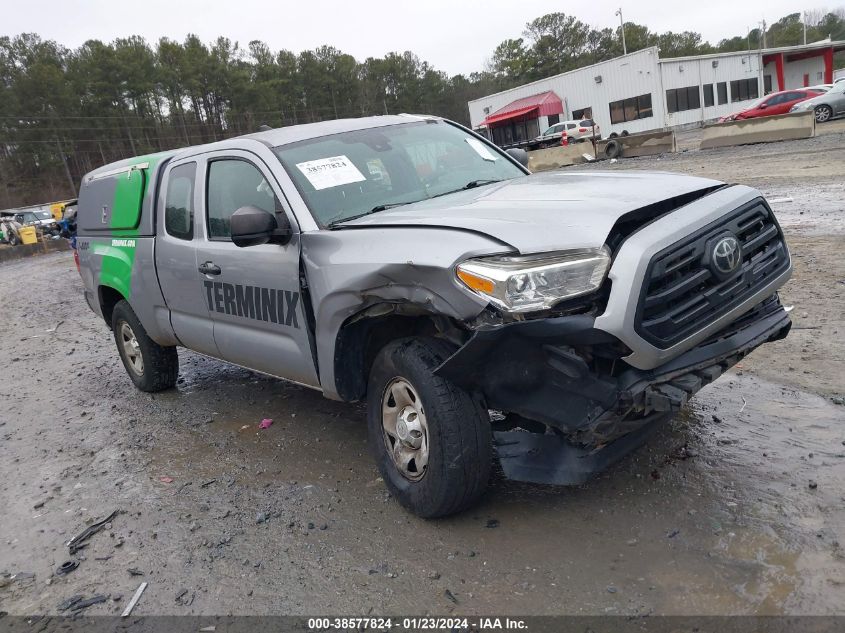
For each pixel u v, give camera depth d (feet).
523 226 9.86
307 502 12.90
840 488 10.66
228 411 18.57
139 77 259.19
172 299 17.07
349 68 307.37
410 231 10.76
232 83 272.72
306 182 13.14
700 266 9.99
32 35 288.92
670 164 61.98
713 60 135.44
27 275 71.10
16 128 245.86
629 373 9.75
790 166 48.83
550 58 316.60
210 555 11.57
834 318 18.25
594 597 9.14
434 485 10.82
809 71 159.53
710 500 10.89
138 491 14.40
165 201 17.07
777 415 13.41
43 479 15.75
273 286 13.26
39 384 24.52
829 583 8.69
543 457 10.39
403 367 10.95
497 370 9.84
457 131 16.52
